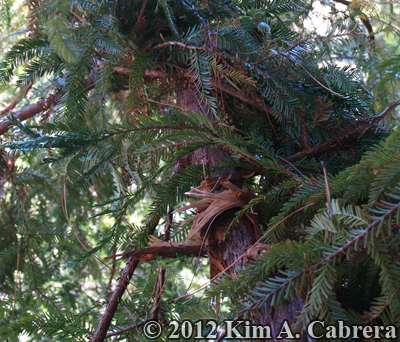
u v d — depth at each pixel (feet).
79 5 3.40
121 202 3.26
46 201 7.80
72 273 7.25
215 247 2.78
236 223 2.77
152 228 3.23
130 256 2.84
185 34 3.89
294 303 2.14
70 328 3.36
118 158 3.12
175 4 3.93
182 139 2.76
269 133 3.75
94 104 4.97
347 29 4.38
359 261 2.11
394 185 1.83
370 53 4.82
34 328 3.26
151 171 3.24
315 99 3.46
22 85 3.97
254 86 3.39
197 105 3.75
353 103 3.70
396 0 4.11
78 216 7.25
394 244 1.83
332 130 3.45
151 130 2.94
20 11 6.41
